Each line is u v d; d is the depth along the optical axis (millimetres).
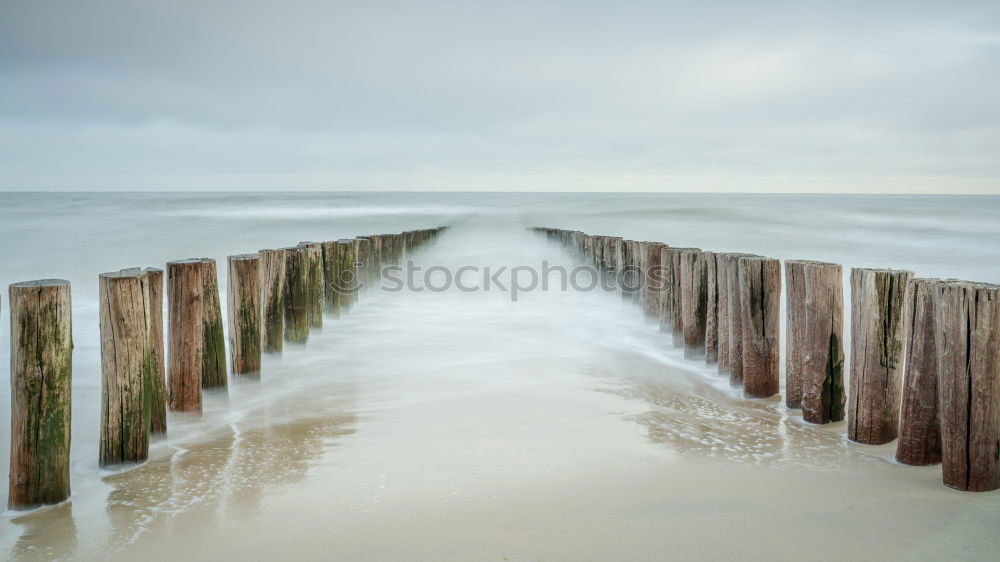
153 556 2484
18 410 2918
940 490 2938
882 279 3568
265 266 5789
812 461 3400
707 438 3807
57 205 43469
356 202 68875
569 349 6449
